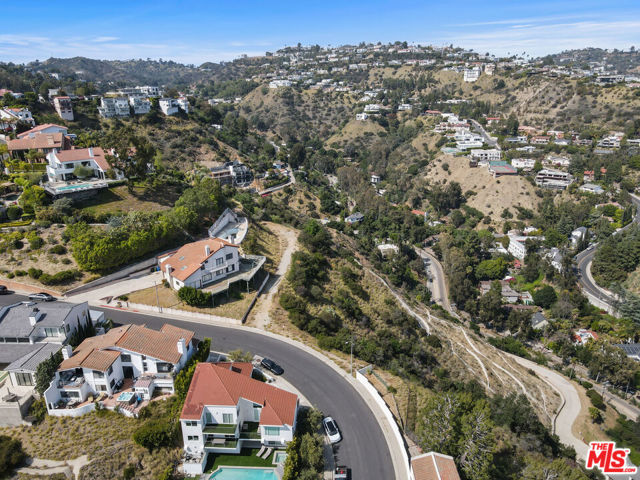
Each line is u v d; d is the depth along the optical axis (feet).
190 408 161.99
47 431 168.35
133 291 267.39
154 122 633.20
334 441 173.78
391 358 253.85
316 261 322.55
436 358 282.56
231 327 243.81
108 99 606.14
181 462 161.27
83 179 374.02
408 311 341.00
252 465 159.22
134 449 162.20
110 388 182.39
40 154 396.57
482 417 171.22
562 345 400.26
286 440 166.30
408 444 176.24
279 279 302.86
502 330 437.17
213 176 571.28
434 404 181.68
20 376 180.04
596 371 360.07
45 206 314.76
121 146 368.68
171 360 189.16
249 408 172.55
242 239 346.33
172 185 402.52
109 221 306.14
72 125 556.51
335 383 206.49
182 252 285.64
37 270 263.90
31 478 153.17
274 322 252.01
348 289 320.09
